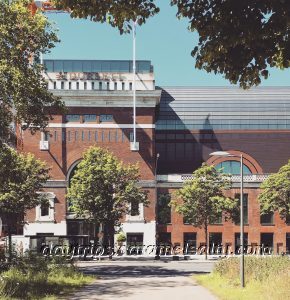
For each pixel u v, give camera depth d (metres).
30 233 72.56
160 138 83.81
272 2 6.55
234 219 63.44
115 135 75.25
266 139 83.94
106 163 58.72
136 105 75.88
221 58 7.48
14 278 22.25
